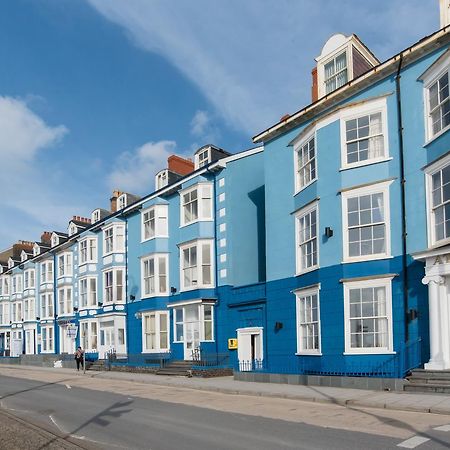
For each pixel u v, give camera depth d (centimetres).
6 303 5228
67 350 3947
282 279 2130
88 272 3634
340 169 1850
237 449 896
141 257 3073
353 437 955
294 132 2164
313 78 2259
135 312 3123
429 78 1648
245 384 1908
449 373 1450
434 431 980
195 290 2623
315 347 1911
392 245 1705
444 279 1521
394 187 1725
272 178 2247
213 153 2872
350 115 1855
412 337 1602
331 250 1850
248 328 2322
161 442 975
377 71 1802
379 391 1513
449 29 1598
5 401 1662
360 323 1741
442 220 1568
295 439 955
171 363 2650
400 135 1727
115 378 2506
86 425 1188
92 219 4069
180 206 2845
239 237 2555
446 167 1554
